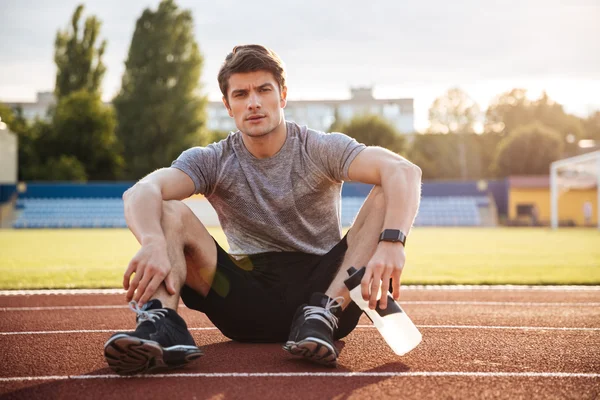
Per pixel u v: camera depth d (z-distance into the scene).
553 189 29.14
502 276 8.02
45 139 43.25
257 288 3.00
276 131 2.94
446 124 58.12
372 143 45.03
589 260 10.96
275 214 3.04
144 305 2.52
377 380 2.41
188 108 41.56
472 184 36.41
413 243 17.27
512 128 62.22
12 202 35.06
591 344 3.21
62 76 45.16
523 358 2.84
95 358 2.89
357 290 2.60
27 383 2.41
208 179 3.02
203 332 3.71
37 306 5.20
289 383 2.36
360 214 2.85
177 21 41.78
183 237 2.74
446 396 2.19
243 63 2.83
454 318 4.31
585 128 69.88
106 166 43.66
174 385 2.33
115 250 14.43
